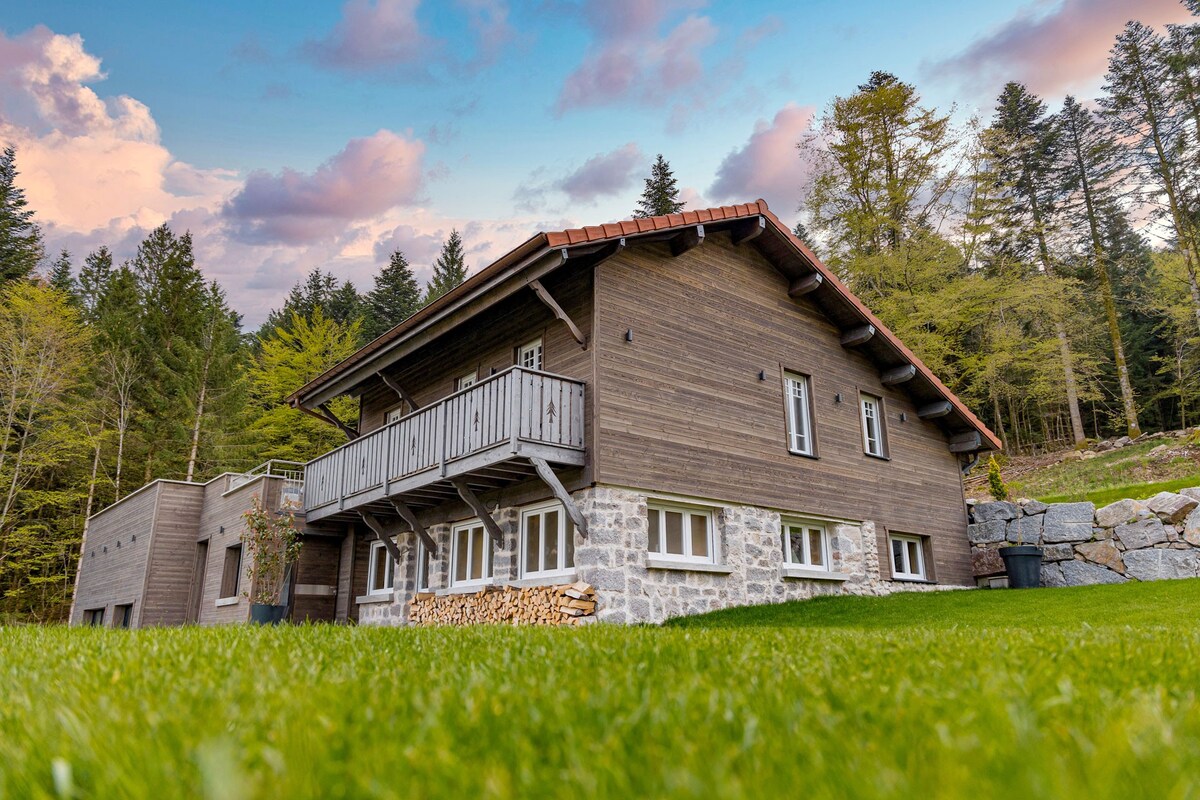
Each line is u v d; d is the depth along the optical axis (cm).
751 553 1202
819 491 1338
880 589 1395
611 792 138
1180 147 2745
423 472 1151
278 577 1412
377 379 1661
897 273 2464
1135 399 3412
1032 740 158
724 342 1253
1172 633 475
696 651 354
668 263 1203
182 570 1752
